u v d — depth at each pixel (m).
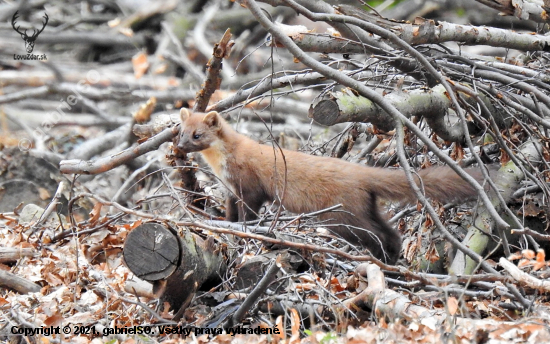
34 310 11.07
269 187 13.17
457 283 10.70
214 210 14.99
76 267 11.52
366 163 16.08
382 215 13.09
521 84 13.58
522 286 10.31
